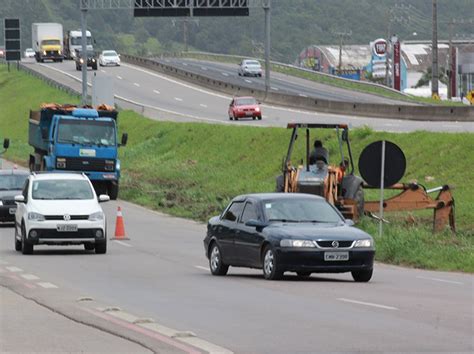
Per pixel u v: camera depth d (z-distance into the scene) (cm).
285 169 6788
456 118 14162
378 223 6769
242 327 3144
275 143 12788
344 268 4500
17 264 5478
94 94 16875
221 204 9350
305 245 4478
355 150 11444
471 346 2789
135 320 3184
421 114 14688
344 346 2786
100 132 10788
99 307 3569
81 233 6053
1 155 16588
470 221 7481
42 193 6253
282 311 3525
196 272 5091
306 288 4281
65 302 3725
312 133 12519
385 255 5719
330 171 6675
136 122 17525
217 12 19100
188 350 2655
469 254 5447
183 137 15025
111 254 6116
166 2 18862
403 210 7625
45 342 2811
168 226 8175
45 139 11106
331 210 4791
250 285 4412
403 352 2697
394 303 3756
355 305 3691
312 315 3419
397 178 6169
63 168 10700
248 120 16850
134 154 15350
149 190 11250
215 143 14062
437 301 3825
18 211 6300
